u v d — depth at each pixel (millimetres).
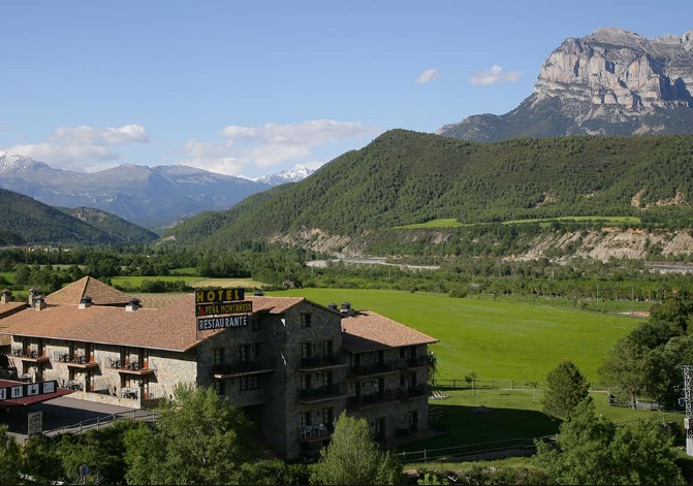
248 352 85000
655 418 108062
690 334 147875
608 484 69375
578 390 100938
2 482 51594
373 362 94500
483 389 132250
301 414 85688
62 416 77625
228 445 57938
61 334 91062
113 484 62438
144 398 82562
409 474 78188
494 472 79188
